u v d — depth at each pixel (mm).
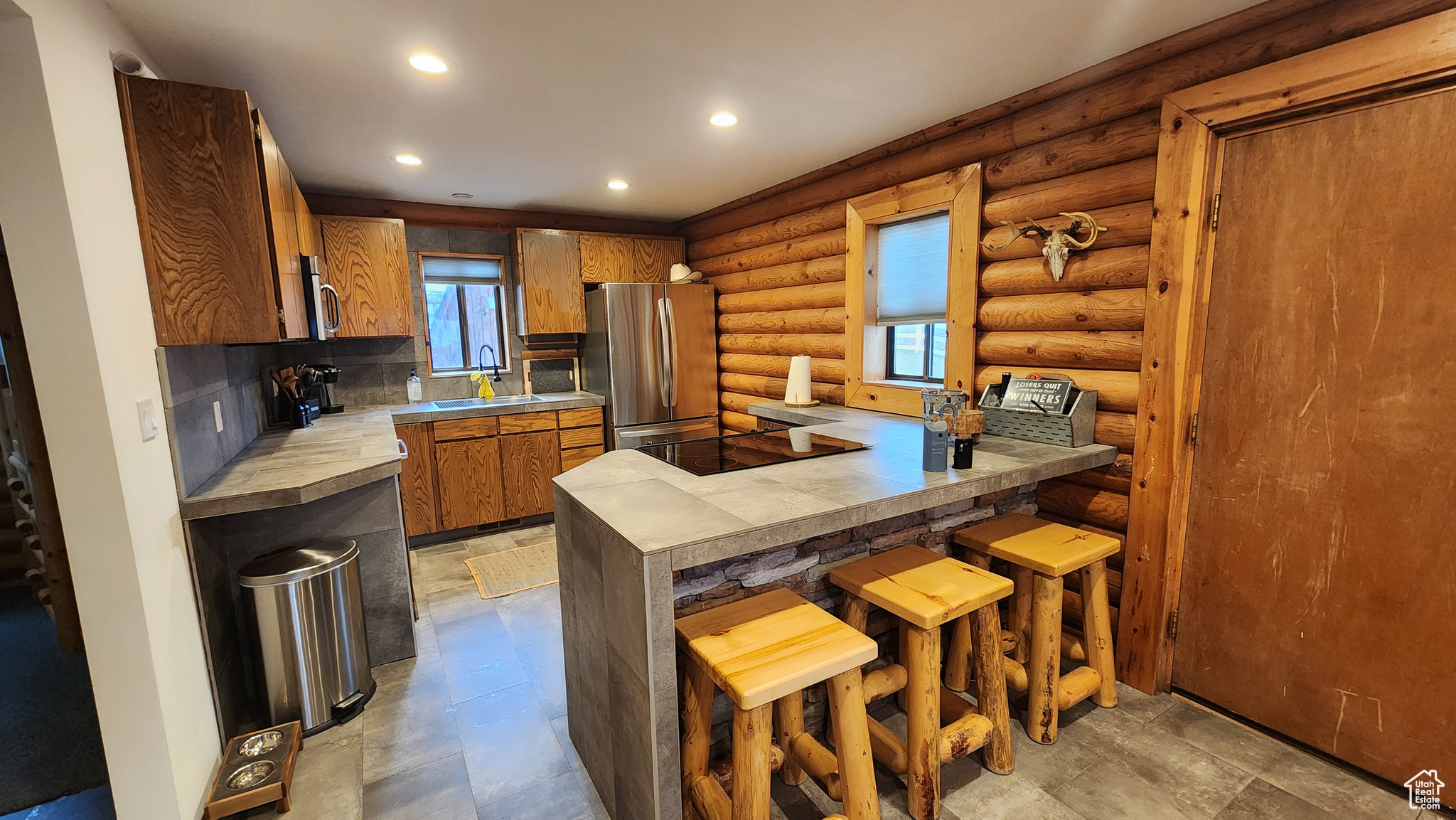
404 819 1786
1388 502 1760
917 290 3287
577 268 4711
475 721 2244
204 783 1819
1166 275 2135
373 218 3998
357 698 2295
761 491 1852
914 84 2426
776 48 2088
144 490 1623
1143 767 1932
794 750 1765
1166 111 2086
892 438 2699
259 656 2109
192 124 1864
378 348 4359
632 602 1472
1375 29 1673
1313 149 1816
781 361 4277
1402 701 1780
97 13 1624
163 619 1654
